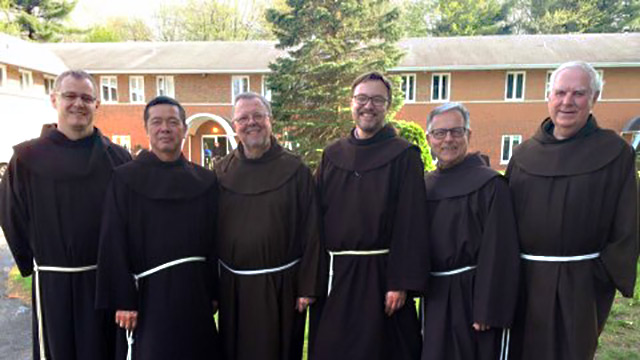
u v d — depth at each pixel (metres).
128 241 2.51
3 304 4.86
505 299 2.36
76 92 2.57
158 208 2.54
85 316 2.56
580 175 2.30
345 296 2.63
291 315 2.72
